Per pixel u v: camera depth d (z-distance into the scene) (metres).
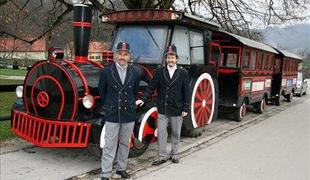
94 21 16.19
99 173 6.45
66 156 7.34
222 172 6.89
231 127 11.73
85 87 6.62
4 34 17.12
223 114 13.73
